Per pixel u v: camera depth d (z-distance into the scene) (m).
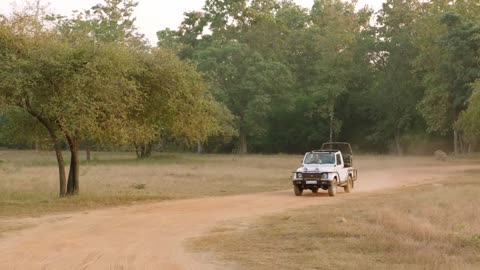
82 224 15.65
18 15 20.30
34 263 10.38
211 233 13.92
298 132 85.19
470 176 34.41
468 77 57.59
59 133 22.20
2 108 19.98
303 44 84.69
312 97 81.38
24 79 18.88
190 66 24.47
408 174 37.44
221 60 73.56
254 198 22.86
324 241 12.23
